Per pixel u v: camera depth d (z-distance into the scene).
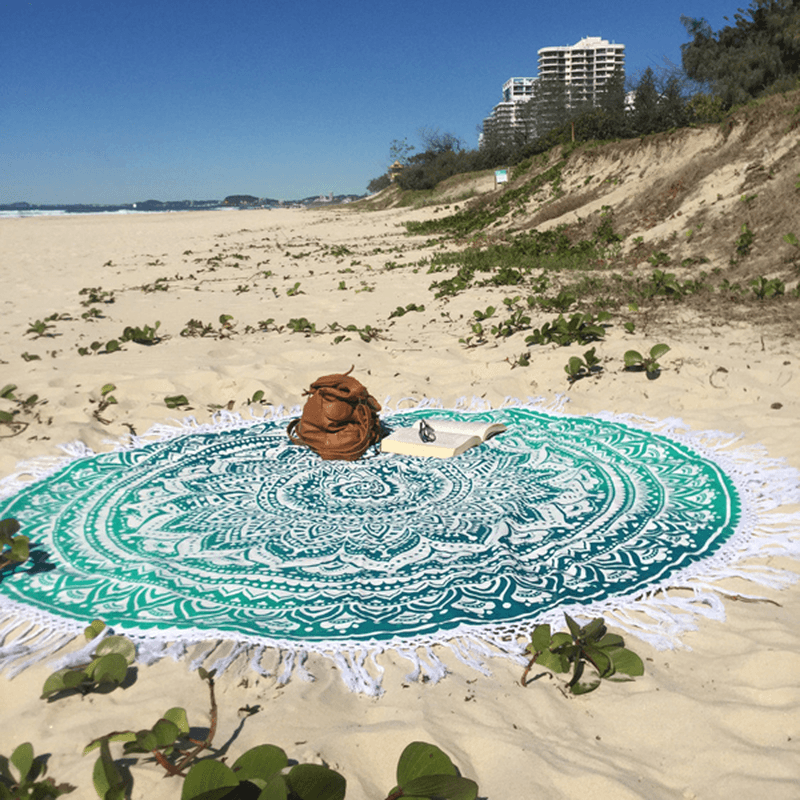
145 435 5.87
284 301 11.83
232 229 30.80
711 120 18.06
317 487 4.70
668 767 2.31
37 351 8.60
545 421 5.90
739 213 11.62
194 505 4.43
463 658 2.87
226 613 3.20
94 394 6.74
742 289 9.21
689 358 6.81
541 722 2.52
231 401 6.57
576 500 4.36
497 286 11.83
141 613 3.20
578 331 7.68
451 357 7.77
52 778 2.23
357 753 2.37
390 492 4.59
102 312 11.13
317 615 3.18
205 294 12.91
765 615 3.08
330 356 8.02
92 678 2.66
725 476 4.57
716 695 2.62
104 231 30.17
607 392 6.47
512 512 4.21
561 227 16.39
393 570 3.57
